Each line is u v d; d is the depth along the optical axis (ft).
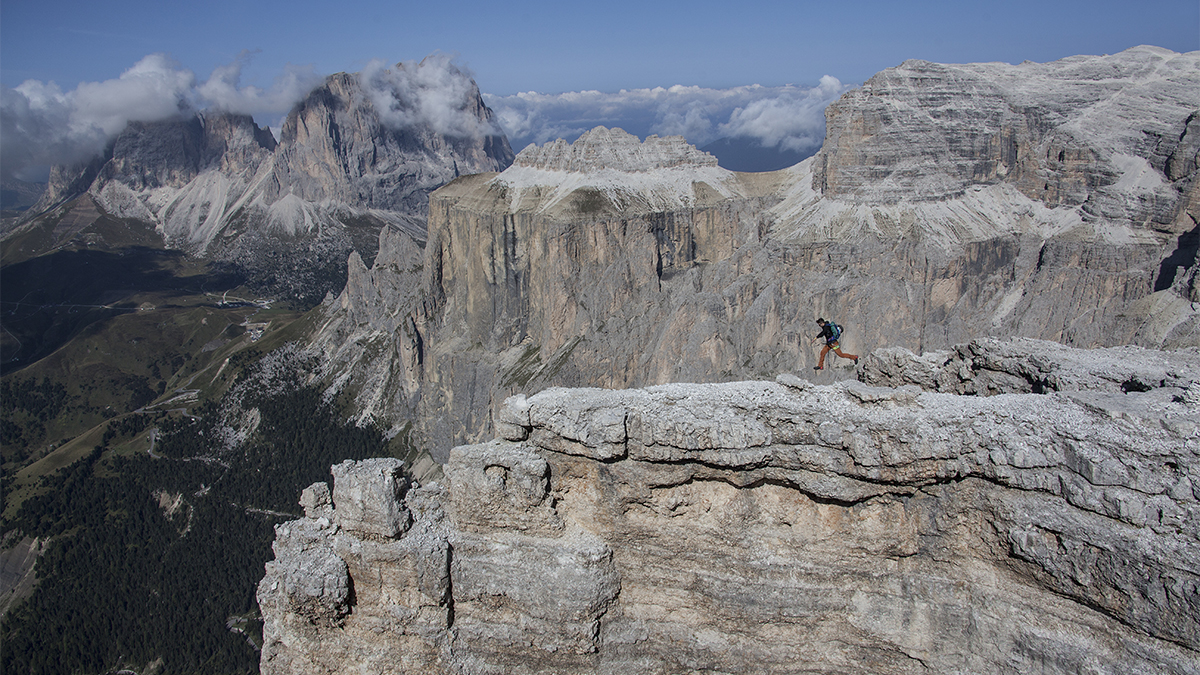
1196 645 65.00
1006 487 74.43
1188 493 66.08
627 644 86.74
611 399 86.89
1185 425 68.44
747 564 83.87
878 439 76.23
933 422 75.72
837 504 80.84
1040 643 73.00
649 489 85.66
